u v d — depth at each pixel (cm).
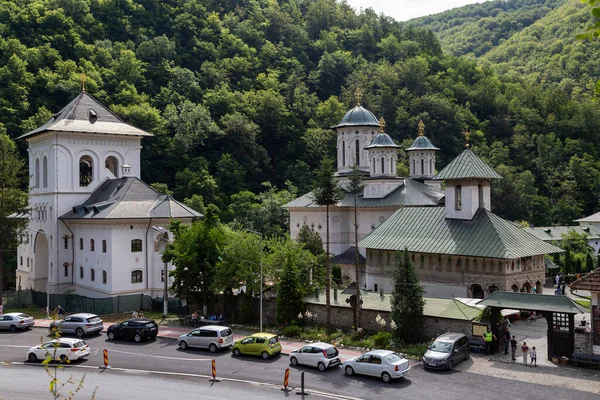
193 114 12875
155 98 14088
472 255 5034
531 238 5334
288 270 4919
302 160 13800
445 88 17462
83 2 15288
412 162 8331
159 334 4869
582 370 3562
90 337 4809
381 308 4544
